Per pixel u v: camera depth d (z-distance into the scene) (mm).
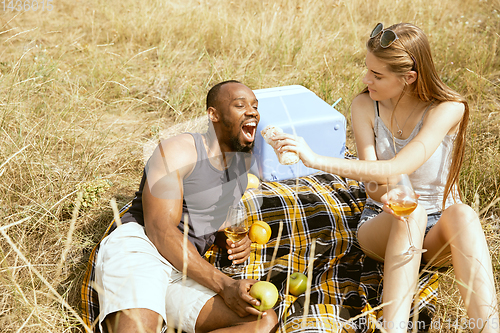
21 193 3262
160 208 2305
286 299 2438
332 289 2572
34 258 2859
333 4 6961
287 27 6363
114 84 5129
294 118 3396
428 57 2418
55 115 4273
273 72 5582
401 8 6910
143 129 4488
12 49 5715
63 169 3600
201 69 5746
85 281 2502
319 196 3191
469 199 3428
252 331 2133
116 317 2053
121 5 7312
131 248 2273
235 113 2381
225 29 6426
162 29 6527
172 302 2277
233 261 2619
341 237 2869
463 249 2143
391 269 2174
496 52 5676
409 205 2109
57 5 7527
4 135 3645
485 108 4641
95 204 3355
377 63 2447
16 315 2373
